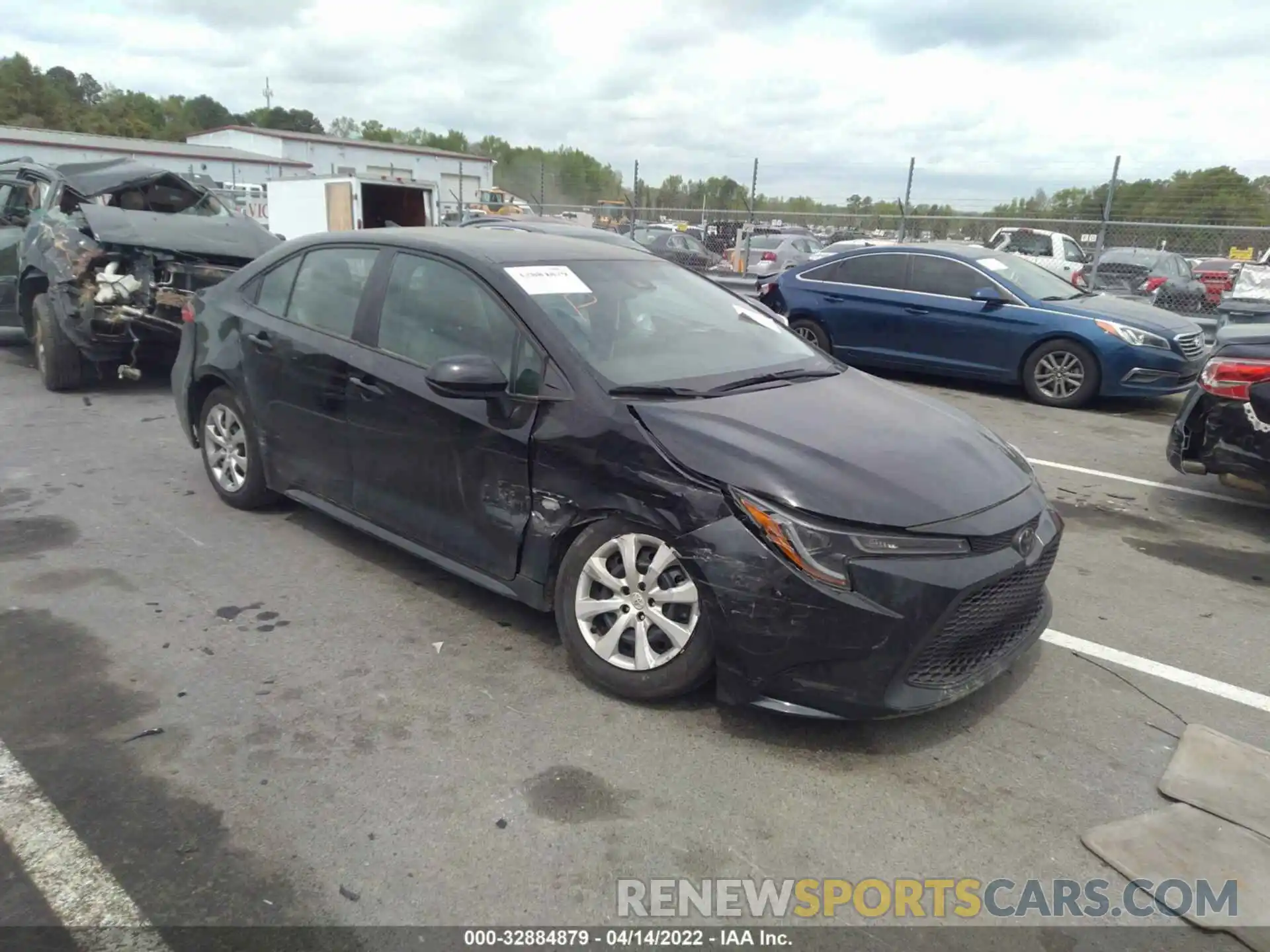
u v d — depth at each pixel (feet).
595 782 10.12
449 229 16.15
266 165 153.48
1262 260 53.98
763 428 11.42
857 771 10.50
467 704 11.54
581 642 11.85
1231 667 13.32
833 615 10.04
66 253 25.99
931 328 34.19
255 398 16.44
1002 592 11.00
